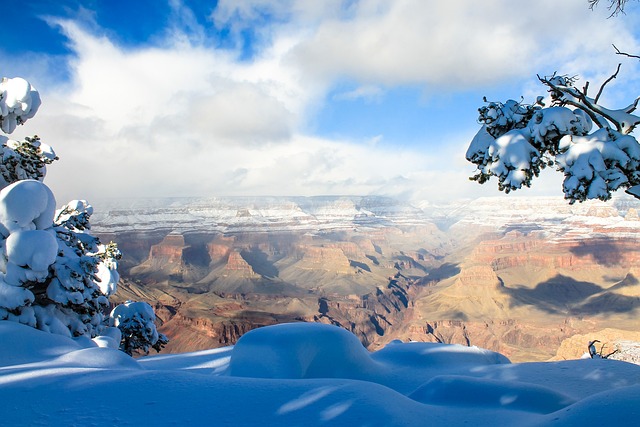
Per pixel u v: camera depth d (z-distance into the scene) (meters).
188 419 4.41
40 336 8.94
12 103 13.89
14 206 11.56
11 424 4.20
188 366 11.94
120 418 4.39
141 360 13.31
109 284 18.11
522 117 9.15
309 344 9.40
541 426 4.21
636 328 112.06
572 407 4.36
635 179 7.98
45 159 14.63
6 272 11.36
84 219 16.08
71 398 4.95
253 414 4.56
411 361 10.55
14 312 11.49
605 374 8.53
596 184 7.76
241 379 5.80
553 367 9.29
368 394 5.14
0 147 13.82
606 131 8.22
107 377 5.76
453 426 4.75
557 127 8.30
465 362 10.67
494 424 4.89
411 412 4.96
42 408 4.63
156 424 4.27
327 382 5.64
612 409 3.93
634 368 8.92
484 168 9.21
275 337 9.38
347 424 4.34
